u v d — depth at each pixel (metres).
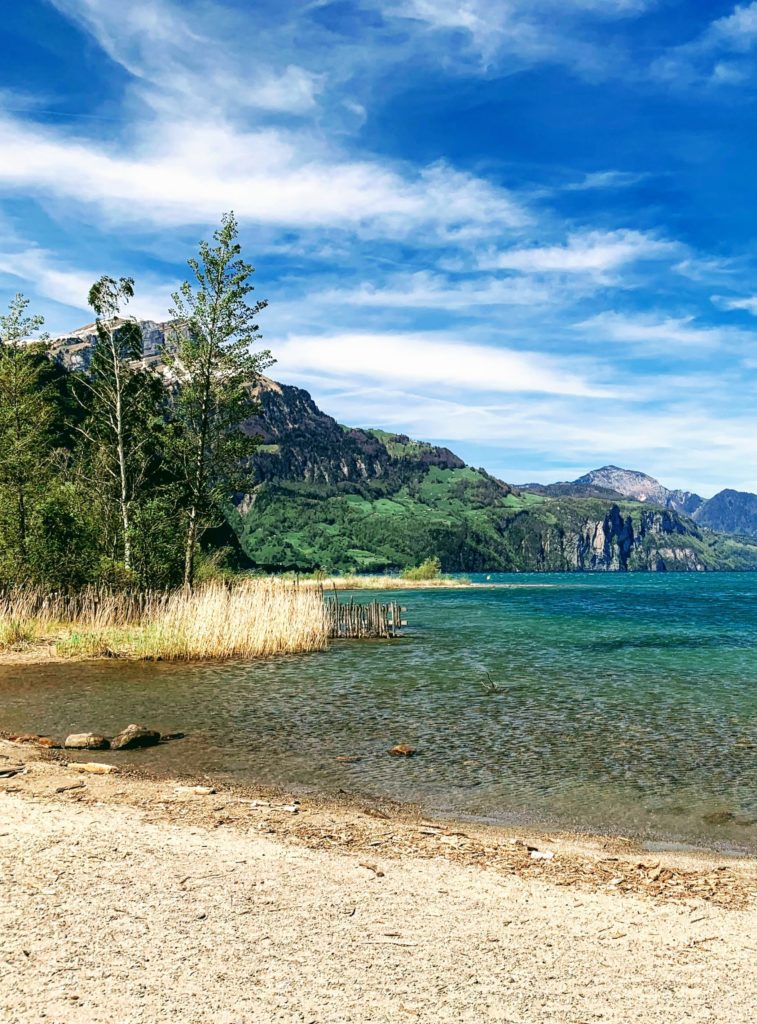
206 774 9.50
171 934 4.62
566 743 11.62
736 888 5.91
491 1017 3.73
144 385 34.34
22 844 6.32
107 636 23.27
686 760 10.61
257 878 5.73
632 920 5.16
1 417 29.52
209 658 21.91
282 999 3.84
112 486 33.38
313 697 15.51
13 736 11.33
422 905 5.31
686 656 23.28
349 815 7.86
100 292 32.69
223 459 34.62
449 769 10.05
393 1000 3.88
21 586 28.36
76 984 3.95
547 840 7.29
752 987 4.16
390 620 34.69
